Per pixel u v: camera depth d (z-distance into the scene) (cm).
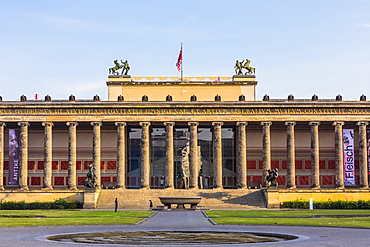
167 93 16962
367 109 15888
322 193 14850
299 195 14775
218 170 15788
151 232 7288
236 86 16962
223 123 15988
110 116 15900
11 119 15825
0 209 13750
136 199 14625
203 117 15900
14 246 5666
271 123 15925
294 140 16825
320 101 16000
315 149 15862
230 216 10425
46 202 14075
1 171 15788
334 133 16612
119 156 15838
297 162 16788
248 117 15900
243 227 7988
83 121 15888
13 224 8388
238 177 15812
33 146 16725
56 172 16675
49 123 15862
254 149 16825
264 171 15850
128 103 15850
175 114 15900
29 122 15900
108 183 16675
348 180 15850
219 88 16962
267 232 7231
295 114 15912
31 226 8125
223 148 17125
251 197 14725
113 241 6300
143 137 15838
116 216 10419
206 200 14600
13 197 14988
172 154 15775
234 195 14888
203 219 9706
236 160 16750
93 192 14238
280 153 16788
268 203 14188
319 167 16688
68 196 14812
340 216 10219
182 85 16975
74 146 15888
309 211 12238
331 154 16738
